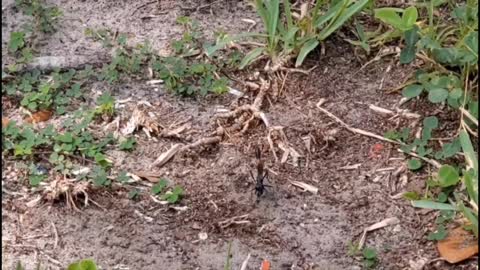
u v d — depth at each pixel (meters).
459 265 0.68
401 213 0.72
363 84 0.83
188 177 0.76
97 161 0.76
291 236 0.71
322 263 0.69
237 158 0.77
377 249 0.70
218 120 0.80
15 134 0.78
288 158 0.77
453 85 0.79
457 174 0.72
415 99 0.81
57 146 0.77
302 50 0.84
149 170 0.76
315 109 0.81
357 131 0.79
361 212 0.73
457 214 0.71
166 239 0.71
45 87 0.82
